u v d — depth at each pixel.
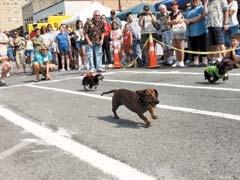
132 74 7.75
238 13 8.93
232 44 7.07
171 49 8.71
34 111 4.76
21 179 2.56
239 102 4.25
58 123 4.02
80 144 3.21
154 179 2.39
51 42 10.88
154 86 5.88
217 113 3.86
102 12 14.99
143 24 8.99
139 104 3.56
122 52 10.12
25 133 3.71
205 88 5.27
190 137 3.16
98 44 8.56
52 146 3.22
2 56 7.96
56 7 29.58
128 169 2.58
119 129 3.57
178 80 6.25
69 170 2.65
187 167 2.53
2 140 3.52
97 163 2.74
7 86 7.80
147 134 3.34
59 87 6.82
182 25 8.00
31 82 8.16
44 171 2.67
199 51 8.00
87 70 9.78
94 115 4.25
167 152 2.84
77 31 10.51
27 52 11.78
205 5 7.40
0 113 4.79
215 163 2.56
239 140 2.98
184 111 4.07
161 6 8.82
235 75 6.14
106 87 6.26
